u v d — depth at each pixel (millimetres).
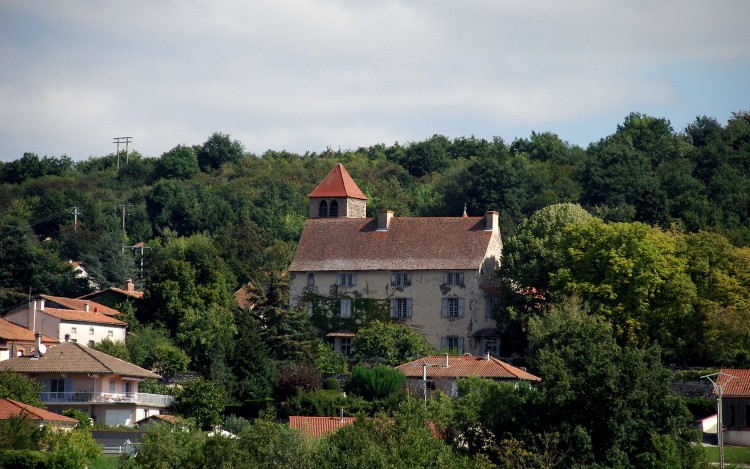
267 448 99188
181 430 111062
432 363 157750
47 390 153375
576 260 170875
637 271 166000
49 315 181500
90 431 135625
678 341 164375
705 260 171375
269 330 177750
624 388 110625
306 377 161500
